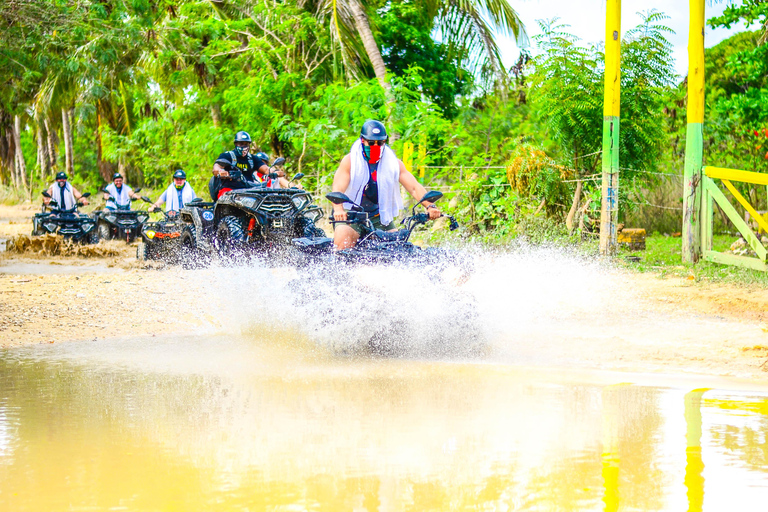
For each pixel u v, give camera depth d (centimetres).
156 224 1466
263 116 2281
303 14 2412
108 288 1030
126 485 318
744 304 870
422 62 2655
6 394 491
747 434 388
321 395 485
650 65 1630
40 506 295
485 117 2341
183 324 781
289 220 1141
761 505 292
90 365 591
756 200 2025
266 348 664
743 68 1653
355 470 335
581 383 519
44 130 5706
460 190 1677
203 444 377
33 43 2261
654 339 676
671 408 443
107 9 2652
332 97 2069
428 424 411
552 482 318
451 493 305
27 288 1026
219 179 1263
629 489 309
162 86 2744
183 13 2588
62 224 1808
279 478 325
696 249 1324
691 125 1322
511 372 561
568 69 1641
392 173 733
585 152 1645
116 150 3056
